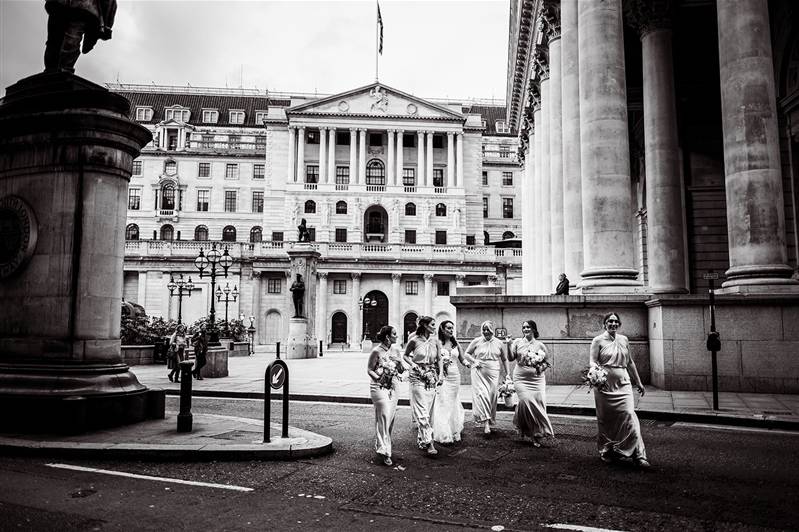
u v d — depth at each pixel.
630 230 18.12
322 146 74.81
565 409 12.94
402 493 6.77
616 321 8.27
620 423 8.16
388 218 74.75
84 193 9.96
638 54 28.88
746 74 15.69
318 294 65.56
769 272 15.09
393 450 9.16
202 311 65.56
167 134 86.00
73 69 10.92
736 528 5.67
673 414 11.94
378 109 76.19
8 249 9.97
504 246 72.88
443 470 7.88
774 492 6.83
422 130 76.25
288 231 72.12
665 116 23.45
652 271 23.47
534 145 38.97
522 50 38.19
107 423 9.51
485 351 11.02
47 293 9.77
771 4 23.94
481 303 18.06
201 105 96.12
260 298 66.38
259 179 84.44
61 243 9.85
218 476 7.30
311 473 7.56
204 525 5.59
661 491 6.88
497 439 10.09
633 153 33.66
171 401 15.73
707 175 27.41
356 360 34.25
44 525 5.48
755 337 14.98
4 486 6.68
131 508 6.03
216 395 17.14
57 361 9.57
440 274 67.06
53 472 7.30
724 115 16.16
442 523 5.77
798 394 14.54
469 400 14.95
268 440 8.69
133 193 82.44
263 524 5.65
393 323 66.00
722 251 26.80
